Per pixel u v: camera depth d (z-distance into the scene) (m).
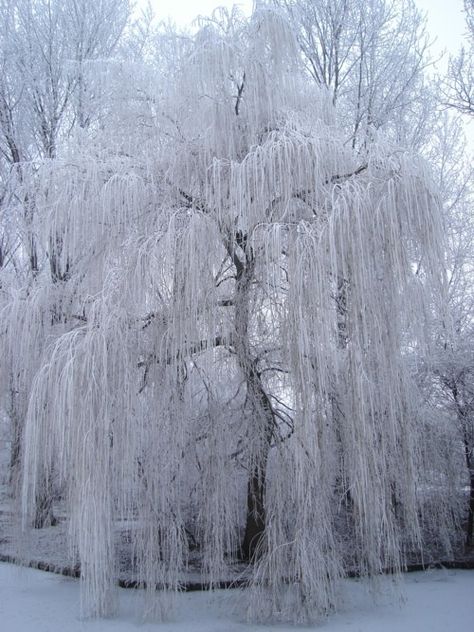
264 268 6.26
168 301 6.20
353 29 12.29
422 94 12.06
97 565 5.81
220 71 7.10
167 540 6.27
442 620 5.98
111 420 6.01
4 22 12.54
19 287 8.20
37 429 6.18
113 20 13.45
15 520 7.68
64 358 6.12
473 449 9.14
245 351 6.75
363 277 5.97
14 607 6.63
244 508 7.80
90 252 7.07
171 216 6.22
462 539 9.35
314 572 5.90
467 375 9.10
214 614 6.24
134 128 7.60
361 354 6.05
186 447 6.77
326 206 6.12
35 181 7.62
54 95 12.62
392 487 7.50
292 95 7.55
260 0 7.77
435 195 6.38
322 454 6.05
